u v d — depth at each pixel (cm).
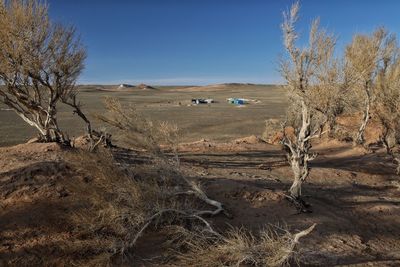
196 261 723
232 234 765
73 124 3647
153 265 719
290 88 952
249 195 962
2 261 680
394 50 1689
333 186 1238
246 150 1727
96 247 734
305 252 795
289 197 971
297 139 996
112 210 785
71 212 802
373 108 1762
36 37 1068
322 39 915
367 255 829
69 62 1122
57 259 704
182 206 870
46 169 918
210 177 1108
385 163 1563
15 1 1054
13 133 3128
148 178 915
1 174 903
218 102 8506
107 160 880
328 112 942
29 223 766
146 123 940
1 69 1070
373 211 1062
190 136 3033
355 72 946
